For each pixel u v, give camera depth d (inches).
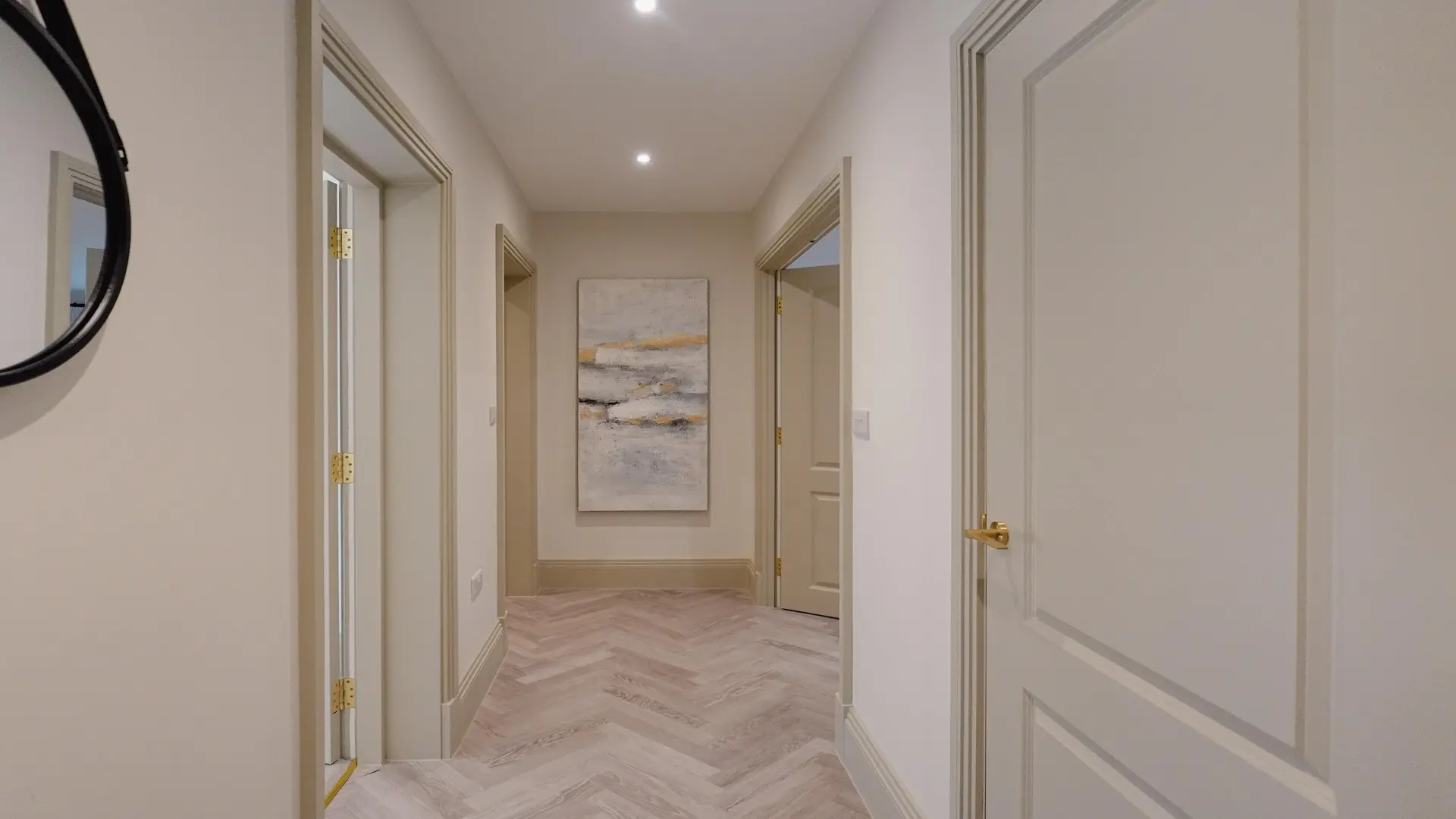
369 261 88.0
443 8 79.7
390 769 88.5
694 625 147.6
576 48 89.7
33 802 29.5
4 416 27.9
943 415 62.3
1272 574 29.3
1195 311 33.4
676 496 173.8
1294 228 28.0
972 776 56.2
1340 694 26.3
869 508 85.0
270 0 47.2
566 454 173.3
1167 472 35.4
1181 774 34.6
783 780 87.1
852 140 91.0
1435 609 22.9
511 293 169.8
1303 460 27.9
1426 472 23.1
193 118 39.1
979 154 55.6
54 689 30.4
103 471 33.0
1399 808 24.1
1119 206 38.9
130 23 34.3
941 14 61.6
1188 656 34.0
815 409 156.5
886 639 78.4
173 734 37.8
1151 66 36.1
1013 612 51.1
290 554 49.7
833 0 79.0
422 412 89.7
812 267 156.4
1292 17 27.9
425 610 90.4
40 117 28.4
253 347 45.2
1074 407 43.6
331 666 87.0
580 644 135.6
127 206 32.5
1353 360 25.7
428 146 82.7
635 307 172.6
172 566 37.7
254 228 45.3
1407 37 23.5
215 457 41.3
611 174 142.5
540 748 94.3
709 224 173.8
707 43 88.9
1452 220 22.2
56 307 29.1
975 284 55.7
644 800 82.2
